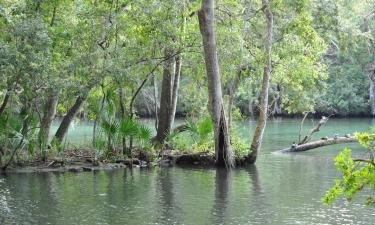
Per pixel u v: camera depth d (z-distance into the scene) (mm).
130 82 26344
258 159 29406
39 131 26391
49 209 17391
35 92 24688
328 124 57531
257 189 20875
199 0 27297
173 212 17219
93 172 24578
